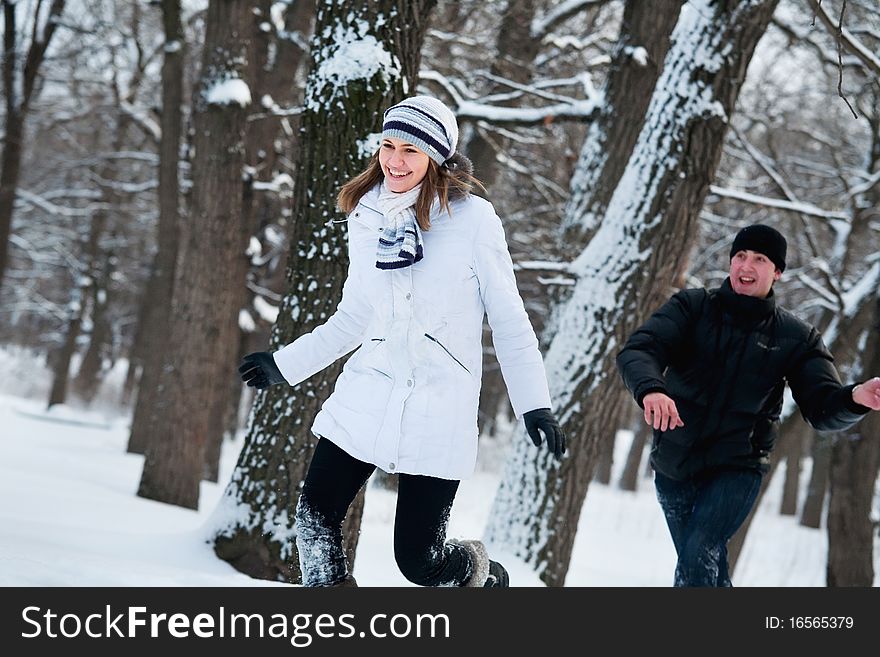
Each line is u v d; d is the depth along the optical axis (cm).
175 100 5162
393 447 1075
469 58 5066
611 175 3219
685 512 1520
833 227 4828
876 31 3959
